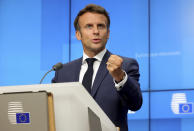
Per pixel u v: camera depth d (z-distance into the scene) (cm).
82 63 421
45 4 966
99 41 408
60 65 358
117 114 375
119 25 922
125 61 408
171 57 888
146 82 891
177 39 891
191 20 890
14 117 253
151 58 897
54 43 948
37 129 249
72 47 938
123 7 927
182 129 865
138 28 913
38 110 250
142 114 882
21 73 944
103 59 410
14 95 254
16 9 975
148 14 912
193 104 867
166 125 873
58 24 954
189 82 873
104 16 416
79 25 426
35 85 262
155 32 903
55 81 429
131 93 347
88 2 952
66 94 258
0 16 976
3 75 949
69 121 257
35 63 944
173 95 877
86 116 259
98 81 389
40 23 960
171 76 882
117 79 337
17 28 966
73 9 955
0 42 962
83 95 260
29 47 953
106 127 278
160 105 879
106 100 377
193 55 878
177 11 899
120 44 913
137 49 906
